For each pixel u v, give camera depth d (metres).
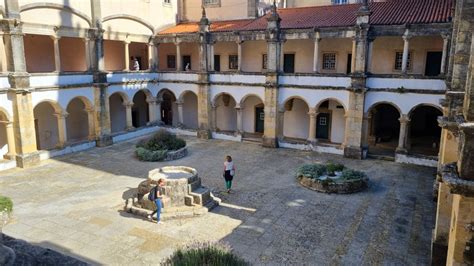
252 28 31.73
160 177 18.70
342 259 13.43
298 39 30.75
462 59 11.02
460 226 5.96
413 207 18.22
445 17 24.62
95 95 30.19
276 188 21.02
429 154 27.95
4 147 26.66
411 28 24.77
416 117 33.75
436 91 24.58
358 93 26.75
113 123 37.28
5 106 23.97
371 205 18.48
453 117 11.15
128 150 29.69
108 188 20.70
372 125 32.53
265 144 31.20
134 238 14.83
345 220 16.73
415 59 28.36
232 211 17.67
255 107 36.56
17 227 15.70
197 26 37.06
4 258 4.17
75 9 28.34
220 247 10.74
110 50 37.16
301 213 17.50
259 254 13.72
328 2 37.53
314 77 28.72
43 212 17.31
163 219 16.41
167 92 41.25
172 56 39.59
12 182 21.69
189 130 35.78
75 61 34.38
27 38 30.11
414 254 13.76
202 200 17.64
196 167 25.14
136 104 39.66
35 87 25.28
